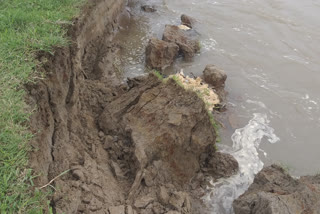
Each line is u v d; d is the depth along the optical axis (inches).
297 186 102.0
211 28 205.8
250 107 154.9
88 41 147.9
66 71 107.3
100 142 113.3
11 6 116.3
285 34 203.0
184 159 113.7
